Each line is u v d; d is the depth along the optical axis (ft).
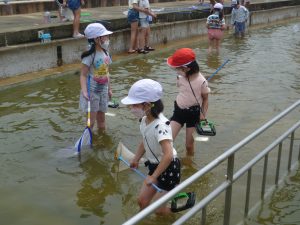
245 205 12.48
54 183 15.06
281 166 16.20
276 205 13.30
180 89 16.55
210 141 18.98
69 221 12.69
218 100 25.02
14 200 13.87
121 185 14.96
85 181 15.24
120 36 38.17
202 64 35.19
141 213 8.04
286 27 61.72
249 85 28.50
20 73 29.66
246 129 20.43
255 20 62.54
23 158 17.04
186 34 48.37
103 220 12.76
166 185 12.03
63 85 27.91
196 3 68.49
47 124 20.76
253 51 41.60
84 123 20.95
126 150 16.19
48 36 31.89
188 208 12.06
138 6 37.47
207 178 15.48
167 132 11.44
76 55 33.86
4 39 29.35
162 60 36.73
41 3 50.55
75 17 33.47
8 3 47.19
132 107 11.64
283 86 28.32
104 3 58.39
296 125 15.21
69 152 17.62
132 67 33.65
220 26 40.27
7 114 22.16
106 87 19.26
